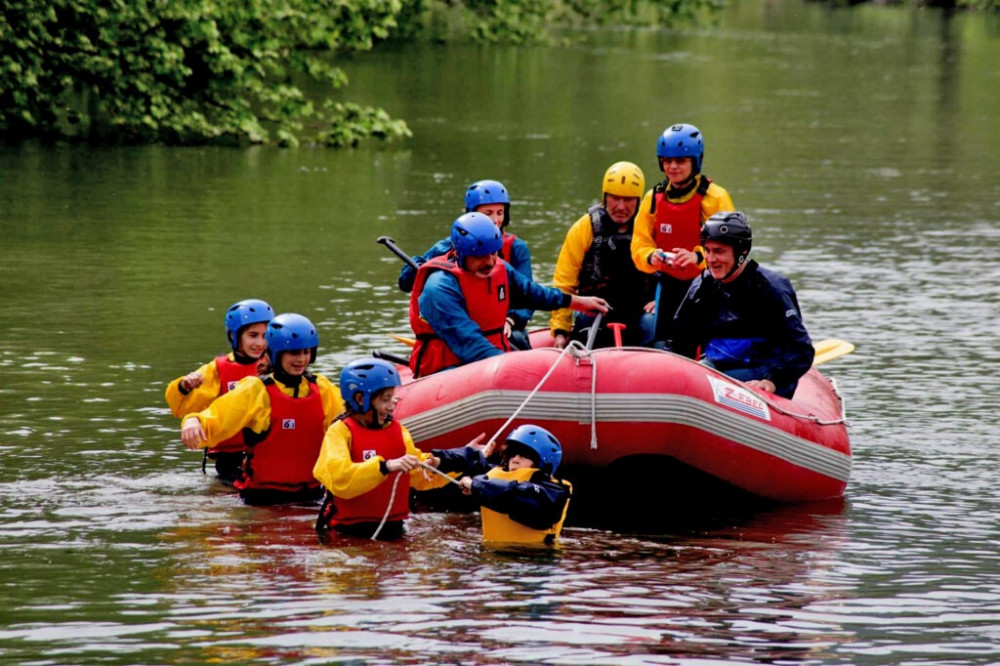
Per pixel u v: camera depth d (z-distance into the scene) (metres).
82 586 12.02
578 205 36.47
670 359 15.07
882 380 20.84
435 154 45.59
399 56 75.38
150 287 26.33
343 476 13.30
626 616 11.42
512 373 15.07
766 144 48.91
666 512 14.93
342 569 12.52
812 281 28.22
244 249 30.27
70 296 25.42
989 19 112.88
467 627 11.09
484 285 16.31
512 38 85.19
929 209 37.16
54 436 17.12
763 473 15.18
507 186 39.38
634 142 48.28
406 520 14.34
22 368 20.38
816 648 10.87
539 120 53.81
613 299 18.16
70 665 10.34
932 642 11.05
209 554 12.94
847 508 15.19
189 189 38.25
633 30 98.31
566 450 15.09
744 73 71.81
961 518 14.76
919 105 60.91
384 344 22.17
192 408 16.02
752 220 35.06
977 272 29.34
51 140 46.62
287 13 47.53
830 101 61.50
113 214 34.25
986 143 50.19
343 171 42.09
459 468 14.05
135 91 46.72
